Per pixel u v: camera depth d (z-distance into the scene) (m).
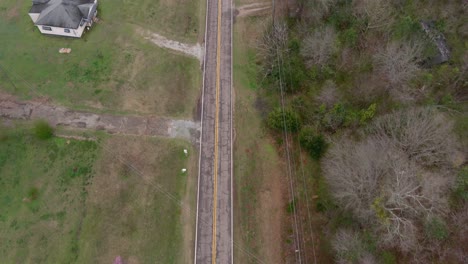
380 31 46.41
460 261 32.47
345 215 36.12
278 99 47.81
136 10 56.19
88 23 53.06
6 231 38.22
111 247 37.78
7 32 52.88
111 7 56.16
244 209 40.75
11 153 42.59
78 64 50.03
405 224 32.00
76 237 38.09
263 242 39.06
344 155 37.66
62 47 51.62
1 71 48.91
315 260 37.56
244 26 55.47
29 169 41.75
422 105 40.28
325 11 48.94
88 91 47.69
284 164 43.56
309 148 42.56
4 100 46.28
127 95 47.62
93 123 45.06
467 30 45.69
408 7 47.53
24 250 37.38
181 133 45.19
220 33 54.53
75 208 39.62
